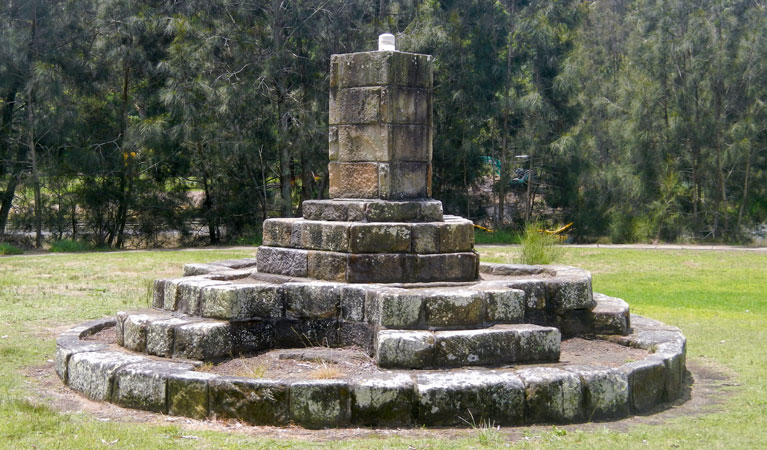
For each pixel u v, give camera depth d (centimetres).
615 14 3881
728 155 2412
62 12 2225
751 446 509
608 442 516
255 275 814
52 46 2230
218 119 2245
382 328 658
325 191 2677
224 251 2053
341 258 741
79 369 655
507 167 2692
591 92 3144
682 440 525
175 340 671
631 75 2736
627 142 2650
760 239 2483
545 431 555
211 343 671
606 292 1411
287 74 2406
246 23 2377
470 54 2581
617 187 2634
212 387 576
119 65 2284
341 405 559
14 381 681
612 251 2088
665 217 2531
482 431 537
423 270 745
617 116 2775
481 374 587
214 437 523
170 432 534
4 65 2103
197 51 2147
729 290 1444
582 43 3416
